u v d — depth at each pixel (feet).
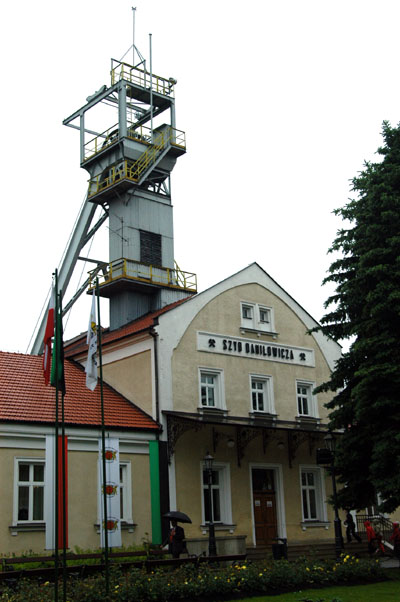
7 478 78.33
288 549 97.96
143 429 91.25
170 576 57.57
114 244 125.08
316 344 117.80
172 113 136.36
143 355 98.48
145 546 84.58
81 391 96.12
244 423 102.58
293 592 60.49
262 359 108.99
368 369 78.38
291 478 106.42
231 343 105.70
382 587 63.21
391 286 79.00
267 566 64.49
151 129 130.82
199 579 57.67
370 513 114.93
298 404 112.88
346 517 108.17
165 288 121.19
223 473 98.89
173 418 94.27
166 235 128.67
